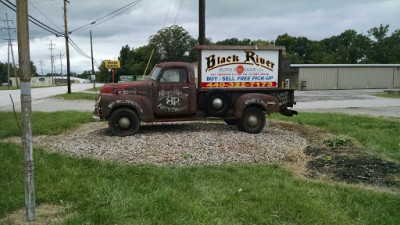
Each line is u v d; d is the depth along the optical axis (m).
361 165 6.43
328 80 38.84
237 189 4.77
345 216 4.08
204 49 9.02
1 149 6.89
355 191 4.91
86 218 3.67
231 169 5.82
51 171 5.32
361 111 16.95
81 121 11.67
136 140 7.73
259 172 5.66
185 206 4.04
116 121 8.40
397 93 30.95
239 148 7.20
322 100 24.12
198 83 9.10
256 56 9.32
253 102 8.98
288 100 9.66
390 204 4.45
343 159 6.83
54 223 3.56
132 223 3.59
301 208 4.16
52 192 4.41
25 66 3.42
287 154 7.05
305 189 4.84
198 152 6.82
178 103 8.84
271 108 9.13
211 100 8.94
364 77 39.59
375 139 8.49
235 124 10.42
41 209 3.99
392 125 11.06
